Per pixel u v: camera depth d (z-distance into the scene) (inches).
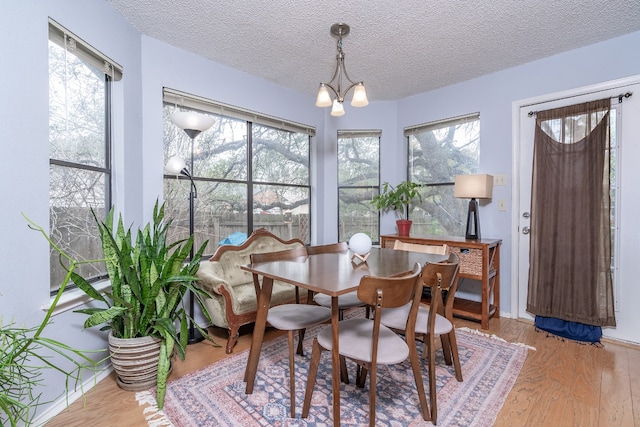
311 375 61.2
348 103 154.3
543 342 96.7
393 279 50.4
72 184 73.0
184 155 108.3
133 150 90.7
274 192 137.6
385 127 153.6
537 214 108.6
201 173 113.3
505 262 119.8
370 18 85.6
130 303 66.7
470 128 131.2
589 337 96.6
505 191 119.6
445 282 62.7
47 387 61.2
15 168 55.6
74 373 67.9
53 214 67.8
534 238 109.4
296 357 87.3
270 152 135.9
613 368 80.7
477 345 94.3
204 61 109.5
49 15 62.4
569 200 101.7
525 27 90.4
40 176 60.5
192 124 89.2
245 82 122.2
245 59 111.1
